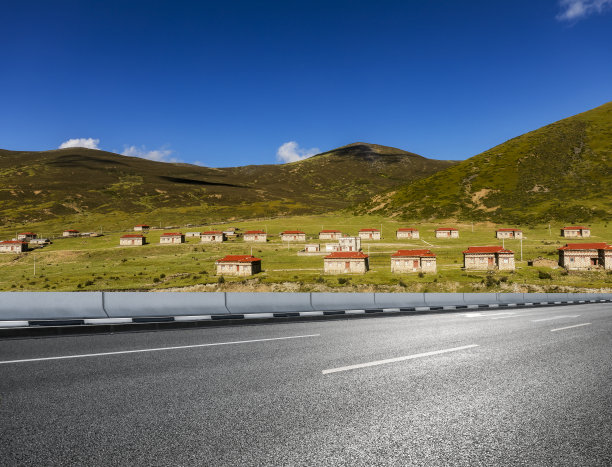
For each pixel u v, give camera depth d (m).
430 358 8.67
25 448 4.22
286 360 8.18
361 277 76.94
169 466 3.91
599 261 79.62
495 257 82.56
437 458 4.19
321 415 5.28
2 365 7.30
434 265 80.62
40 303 12.09
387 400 5.92
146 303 13.73
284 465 3.96
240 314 15.27
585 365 8.26
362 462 4.06
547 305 29.77
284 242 129.88
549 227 128.00
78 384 6.30
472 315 18.83
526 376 7.38
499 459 4.20
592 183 163.38
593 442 4.66
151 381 6.54
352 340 10.70
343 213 194.12
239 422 4.99
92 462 3.96
